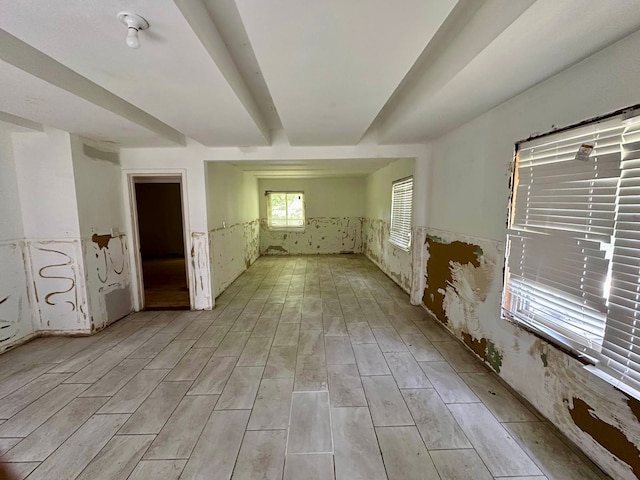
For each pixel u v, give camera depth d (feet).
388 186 18.53
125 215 12.60
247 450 5.62
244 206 20.66
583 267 5.29
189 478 5.06
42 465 5.32
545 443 5.70
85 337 10.47
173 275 19.84
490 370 8.18
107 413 6.64
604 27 4.17
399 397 7.12
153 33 4.29
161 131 10.31
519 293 6.98
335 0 3.81
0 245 9.35
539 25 4.10
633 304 4.48
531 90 6.45
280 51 5.08
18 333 9.84
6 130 9.46
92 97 6.91
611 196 4.78
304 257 25.63
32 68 5.43
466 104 7.48
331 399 7.07
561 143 5.74
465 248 9.41
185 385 7.65
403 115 9.03
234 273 18.06
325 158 12.73
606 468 4.91
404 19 4.21
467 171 9.23
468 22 5.22
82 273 10.37
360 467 5.24
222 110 7.75
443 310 11.13
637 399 4.38
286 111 8.14
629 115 4.45
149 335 10.63
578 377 5.41
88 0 3.57
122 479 5.05
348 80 6.22
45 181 9.93
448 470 5.16
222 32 5.41
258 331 10.91
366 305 13.62
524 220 6.81
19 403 6.98
